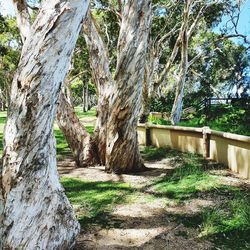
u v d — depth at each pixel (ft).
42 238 10.30
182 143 31.60
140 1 20.85
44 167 10.22
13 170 9.74
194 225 14.53
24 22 20.11
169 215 15.74
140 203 17.49
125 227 14.49
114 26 59.41
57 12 9.45
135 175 23.43
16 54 75.82
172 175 22.59
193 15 58.44
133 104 22.25
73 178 23.02
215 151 26.13
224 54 74.84
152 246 12.74
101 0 49.83
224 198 17.42
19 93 9.57
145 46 21.35
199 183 19.93
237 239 13.00
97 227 14.52
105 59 25.93
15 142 9.66
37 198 10.14
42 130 9.80
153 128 36.35
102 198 18.49
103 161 26.53
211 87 90.79
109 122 23.18
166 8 59.47
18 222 9.87
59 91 10.06
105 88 25.96
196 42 74.02
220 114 42.29
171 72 98.07
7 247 9.82
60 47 9.56
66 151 34.58
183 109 70.54
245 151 21.15
